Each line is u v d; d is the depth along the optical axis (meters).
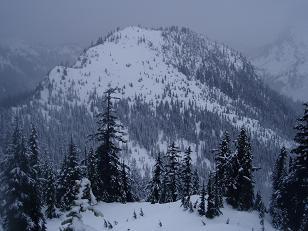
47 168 44.66
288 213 32.31
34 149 45.97
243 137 40.28
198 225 28.56
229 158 41.69
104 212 36.53
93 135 45.41
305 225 28.75
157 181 56.72
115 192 44.81
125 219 33.12
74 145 46.00
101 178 43.81
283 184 32.16
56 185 46.81
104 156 44.50
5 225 24.77
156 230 28.02
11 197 24.34
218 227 27.61
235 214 33.81
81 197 15.13
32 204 25.42
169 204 35.59
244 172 39.50
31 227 24.91
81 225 10.65
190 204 31.41
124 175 50.22
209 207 30.67
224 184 41.28
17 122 25.98
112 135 44.88
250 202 39.59
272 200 46.38
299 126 29.38
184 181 52.88
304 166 29.33
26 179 24.78
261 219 34.28
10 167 24.80
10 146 25.41
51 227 36.38
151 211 34.44
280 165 47.94
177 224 28.88
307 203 29.64
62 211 42.00
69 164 44.84
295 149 29.73
